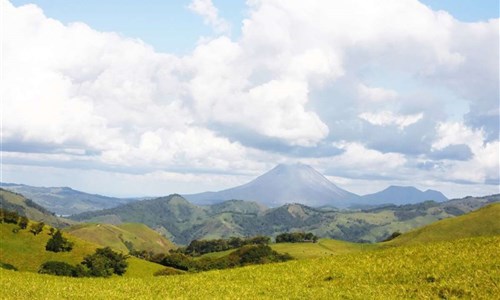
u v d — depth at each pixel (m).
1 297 36.00
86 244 181.38
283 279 46.66
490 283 36.44
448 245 53.38
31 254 163.50
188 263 185.88
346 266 49.97
